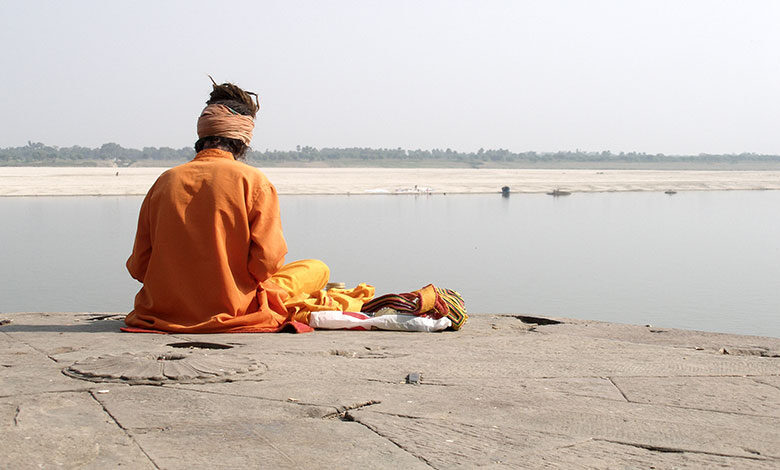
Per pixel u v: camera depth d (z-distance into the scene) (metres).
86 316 5.96
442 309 5.33
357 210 55.81
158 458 2.44
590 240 37.25
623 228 44.38
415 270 25.36
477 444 2.63
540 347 4.46
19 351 4.03
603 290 21.92
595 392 3.35
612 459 2.50
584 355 4.19
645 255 31.28
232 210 4.89
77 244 31.22
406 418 2.92
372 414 2.96
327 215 50.31
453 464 2.44
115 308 17.33
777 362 4.02
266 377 3.51
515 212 56.59
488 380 3.55
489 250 31.84
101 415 2.87
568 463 2.46
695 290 22.23
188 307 4.92
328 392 3.25
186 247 4.88
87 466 2.36
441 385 3.44
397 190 86.31
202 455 2.48
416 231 39.78
